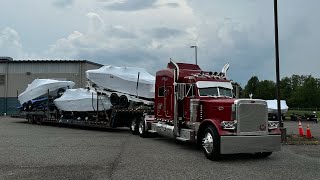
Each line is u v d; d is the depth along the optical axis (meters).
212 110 12.70
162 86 16.44
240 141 11.41
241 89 15.04
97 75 23.20
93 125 23.14
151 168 10.17
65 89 28.53
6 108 52.53
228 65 15.39
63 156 12.13
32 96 29.08
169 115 15.67
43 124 29.28
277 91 17.66
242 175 9.35
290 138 17.98
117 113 21.39
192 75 14.82
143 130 18.47
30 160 11.34
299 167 10.52
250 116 11.64
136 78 21.45
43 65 51.84
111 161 11.21
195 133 13.38
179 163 11.05
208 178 8.96
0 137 18.17
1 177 8.92
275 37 17.97
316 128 27.80
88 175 9.18
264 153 12.38
